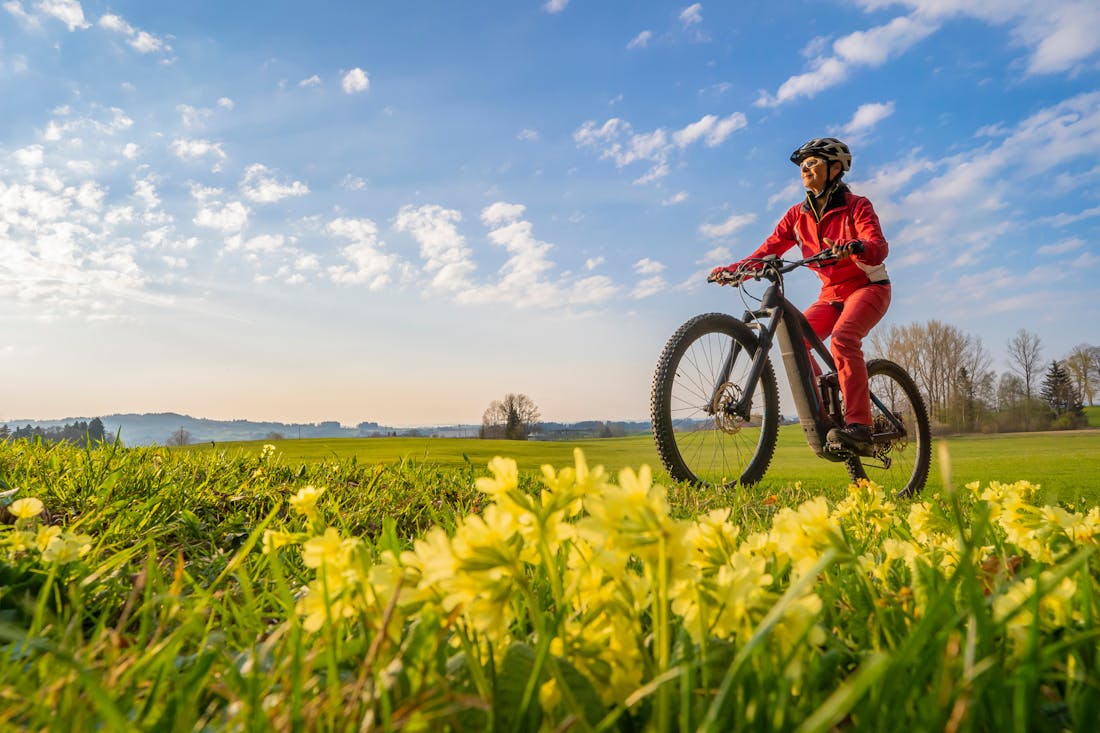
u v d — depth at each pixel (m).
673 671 0.58
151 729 0.65
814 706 0.68
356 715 0.67
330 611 0.73
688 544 0.62
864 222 4.82
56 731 0.67
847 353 4.76
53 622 1.09
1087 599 0.79
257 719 0.62
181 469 3.63
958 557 1.14
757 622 0.66
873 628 0.95
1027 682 0.60
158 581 1.36
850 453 4.84
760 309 4.92
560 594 0.73
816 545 0.83
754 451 5.15
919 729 0.55
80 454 3.59
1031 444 14.52
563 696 0.63
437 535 0.65
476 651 0.75
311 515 1.03
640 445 8.34
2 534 1.64
